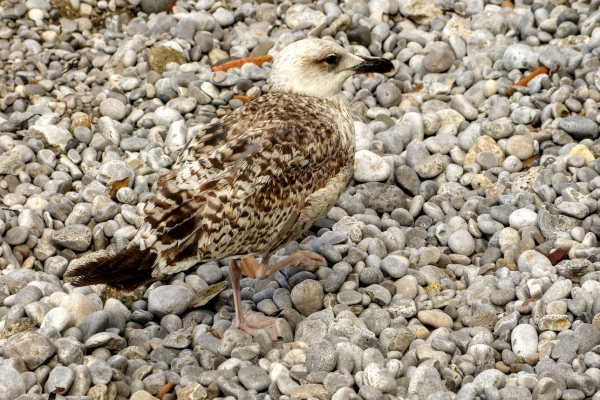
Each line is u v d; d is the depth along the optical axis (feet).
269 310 20.31
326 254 21.35
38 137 26.50
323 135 19.08
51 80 29.99
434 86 28.78
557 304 19.22
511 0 33.65
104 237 23.07
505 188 24.20
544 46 30.27
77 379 17.26
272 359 18.63
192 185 17.46
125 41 32.01
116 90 29.22
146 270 17.29
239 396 17.21
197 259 17.70
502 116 27.14
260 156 17.90
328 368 17.65
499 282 20.48
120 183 24.76
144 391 17.33
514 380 17.35
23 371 17.61
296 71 20.44
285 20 32.83
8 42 31.96
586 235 21.67
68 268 22.16
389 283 20.76
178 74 29.58
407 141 26.89
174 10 33.68
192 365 18.28
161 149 26.45
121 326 19.88
